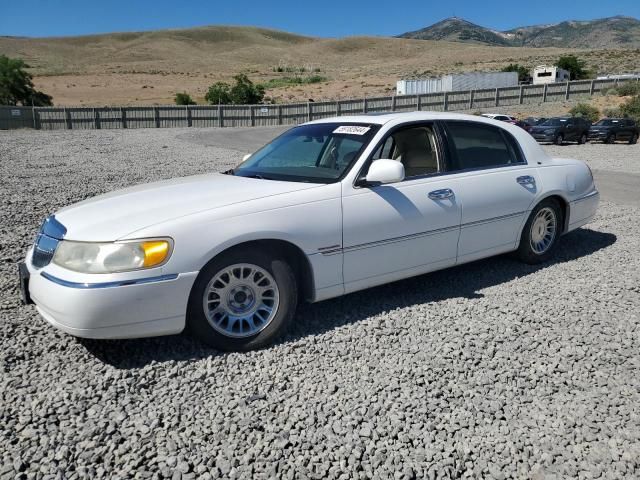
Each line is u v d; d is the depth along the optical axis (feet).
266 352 12.07
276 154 15.79
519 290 15.99
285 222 12.37
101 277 10.73
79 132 107.24
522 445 8.96
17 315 13.97
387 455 8.71
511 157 17.58
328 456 8.66
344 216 13.20
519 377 11.05
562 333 13.05
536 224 18.16
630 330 13.24
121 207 12.43
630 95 151.84
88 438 9.05
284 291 12.40
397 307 14.65
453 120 16.31
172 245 11.16
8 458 8.53
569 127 88.99
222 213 11.83
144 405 10.02
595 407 10.07
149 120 131.54
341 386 10.69
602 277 17.17
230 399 10.23
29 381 10.77
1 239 20.89
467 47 520.42
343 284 13.51
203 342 12.12
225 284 11.94
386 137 14.51
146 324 11.12
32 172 40.88
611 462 8.58
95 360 11.64
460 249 15.74
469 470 8.42
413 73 285.84
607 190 35.76
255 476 8.22
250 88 186.19
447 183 15.28
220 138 91.50
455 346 12.32
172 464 8.42
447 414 9.80
